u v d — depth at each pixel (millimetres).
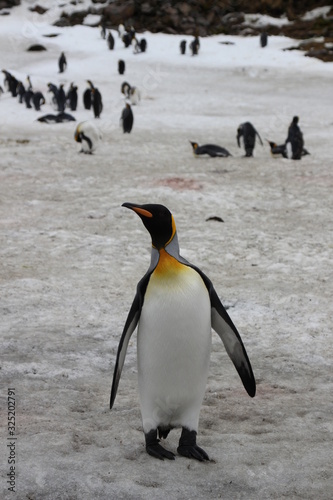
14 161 23141
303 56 57188
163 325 4496
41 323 8914
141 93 44438
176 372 4613
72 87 40562
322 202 17453
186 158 24672
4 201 17516
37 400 6383
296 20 65375
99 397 6570
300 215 16266
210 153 24609
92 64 55625
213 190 18734
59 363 7457
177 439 5477
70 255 12617
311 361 7762
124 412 6125
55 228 14797
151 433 4977
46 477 4703
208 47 60469
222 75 51750
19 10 68062
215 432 5723
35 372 7141
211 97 42938
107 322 9047
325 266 11984
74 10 67688
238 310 9594
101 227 14914
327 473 4910
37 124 34250
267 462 5059
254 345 8305
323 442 5512
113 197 17719
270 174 21422
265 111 37906
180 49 58625
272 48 59875
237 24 65688
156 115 36625
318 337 8570
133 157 24672
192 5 66250
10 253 12656
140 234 14320
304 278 11289
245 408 6340
